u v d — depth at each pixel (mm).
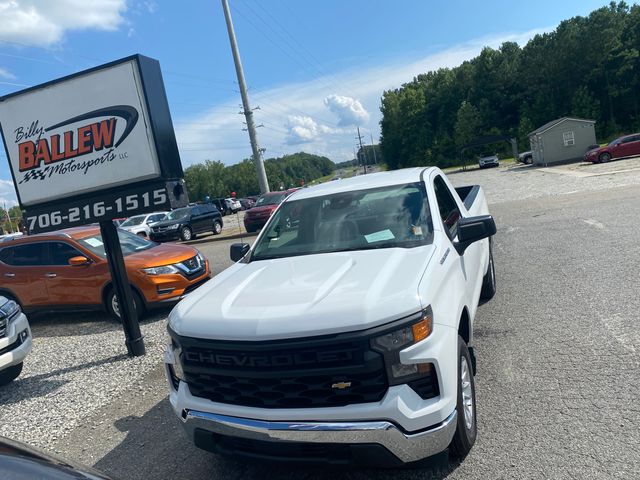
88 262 8148
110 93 5758
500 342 4711
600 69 74938
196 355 2805
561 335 4668
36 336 8125
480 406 3600
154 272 7738
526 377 3945
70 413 4703
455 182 33812
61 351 6902
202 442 2875
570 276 6555
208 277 8609
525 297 5965
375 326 2498
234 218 42000
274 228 4309
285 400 2598
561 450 2949
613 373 3795
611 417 3215
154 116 5723
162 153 5781
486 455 3012
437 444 2553
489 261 5930
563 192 16844
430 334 2623
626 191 14195
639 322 4699
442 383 2592
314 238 3922
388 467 2535
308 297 2787
